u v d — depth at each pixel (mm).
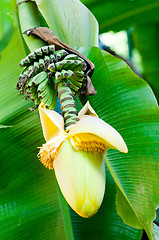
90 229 1910
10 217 1849
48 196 1887
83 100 1699
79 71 1504
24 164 1883
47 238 1866
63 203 1898
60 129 1415
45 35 1536
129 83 1675
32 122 1892
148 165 1624
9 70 1985
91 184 1378
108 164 1669
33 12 1620
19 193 1871
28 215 1862
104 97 1686
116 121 1669
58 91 1477
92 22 1717
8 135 1876
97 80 1698
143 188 1619
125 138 1657
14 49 2023
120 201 1693
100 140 1391
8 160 1876
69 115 1436
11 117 1897
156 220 1914
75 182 1376
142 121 1650
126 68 1676
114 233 1893
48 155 1403
